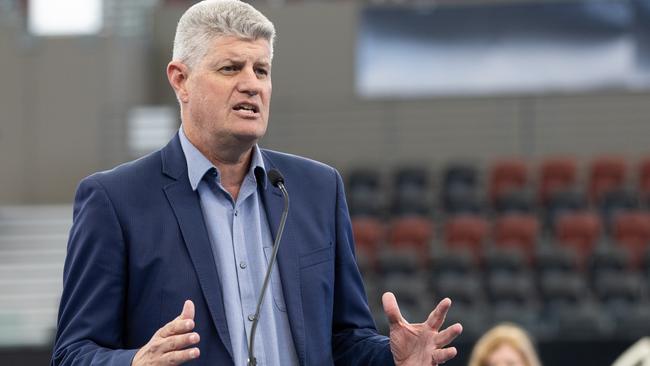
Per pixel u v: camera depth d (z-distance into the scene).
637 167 27.39
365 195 25.50
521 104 29.38
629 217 23.92
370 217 25.02
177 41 4.67
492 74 29.59
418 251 23.38
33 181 27.77
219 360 4.45
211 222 4.66
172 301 4.48
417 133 29.59
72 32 28.08
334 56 30.06
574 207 25.08
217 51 4.53
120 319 4.57
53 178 27.73
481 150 29.39
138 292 4.53
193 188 4.67
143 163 4.75
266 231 4.73
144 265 4.52
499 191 26.02
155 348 4.01
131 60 29.05
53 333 16.28
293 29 30.20
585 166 28.89
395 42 29.91
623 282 20.95
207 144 4.66
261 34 4.59
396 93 29.83
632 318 19.03
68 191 27.70
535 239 23.50
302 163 5.01
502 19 29.55
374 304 20.61
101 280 4.53
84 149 27.75
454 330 4.46
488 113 29.45
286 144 29.72
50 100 27.91
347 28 30.08
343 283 4.95
